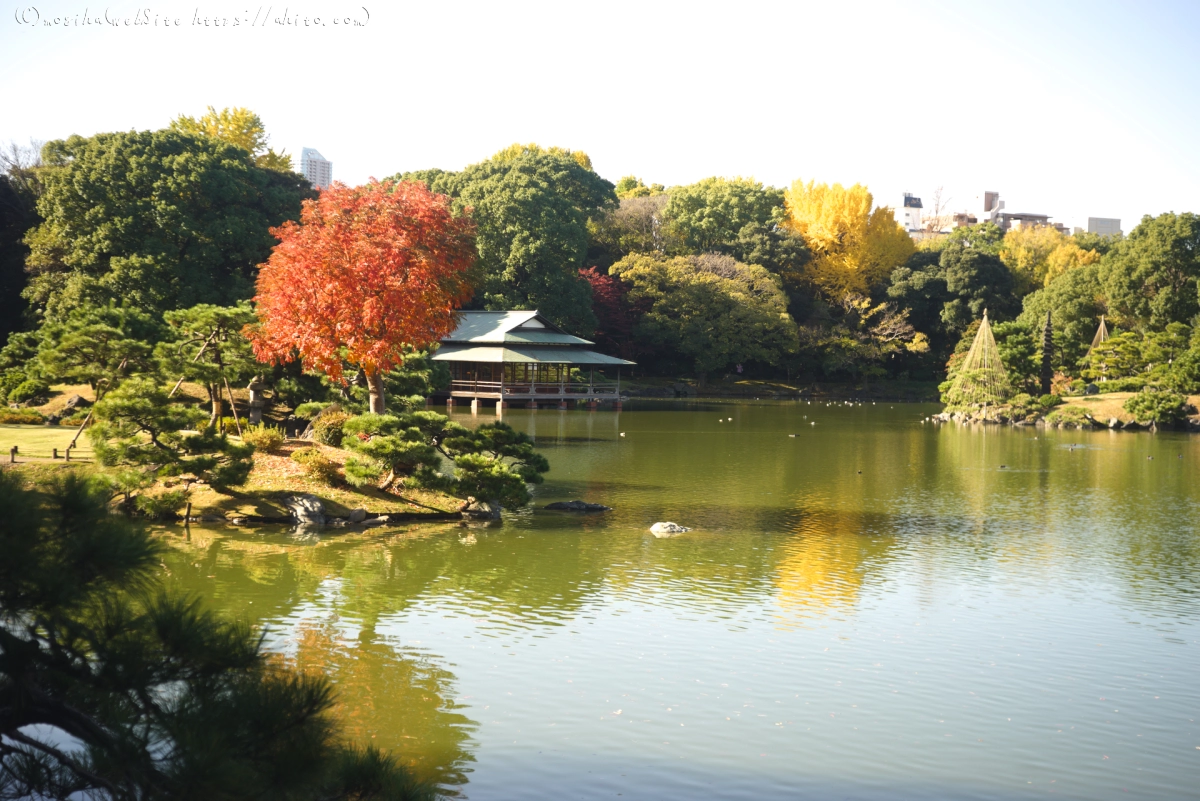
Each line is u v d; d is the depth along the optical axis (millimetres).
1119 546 28594
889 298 118438
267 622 18984
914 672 17125
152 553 6074
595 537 28250
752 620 20109
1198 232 97250
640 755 13367
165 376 33188
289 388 42250
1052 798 12414
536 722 14414
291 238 34969
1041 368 88375
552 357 82250
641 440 57281
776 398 105500
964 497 38031
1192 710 15562
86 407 45438
